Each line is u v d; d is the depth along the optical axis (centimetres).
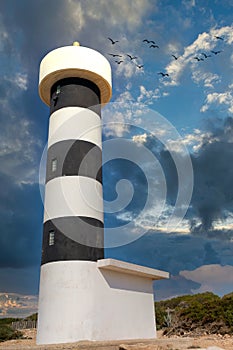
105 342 1568
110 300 1838
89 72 2175
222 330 2414
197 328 2666
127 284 1980
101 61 2239
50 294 1758
